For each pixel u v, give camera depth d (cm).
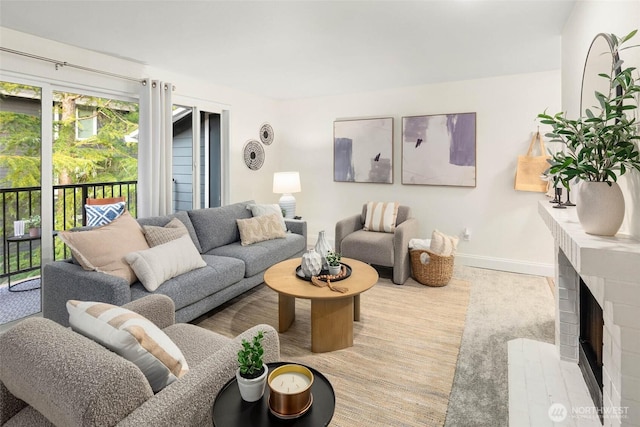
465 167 442
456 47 317
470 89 436
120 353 115
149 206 365
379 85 462
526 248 420
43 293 263
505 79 416
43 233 303
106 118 423
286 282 265
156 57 345
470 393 200
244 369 117
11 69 274
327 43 307
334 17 255
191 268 283
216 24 267
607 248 120
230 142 480
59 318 253
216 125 484
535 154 409
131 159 454
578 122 149
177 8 241
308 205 561
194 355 160
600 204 138
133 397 99
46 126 300
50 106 301
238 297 348
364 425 176
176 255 272
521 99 410
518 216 422
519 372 204
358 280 268
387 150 489
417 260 386
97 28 273
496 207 432
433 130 456
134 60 353
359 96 507
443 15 252
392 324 288
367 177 505
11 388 109
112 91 345
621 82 128
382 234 427
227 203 485
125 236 270
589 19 204
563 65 275
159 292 246
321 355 243
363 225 470
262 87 473
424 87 462
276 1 231
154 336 124
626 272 117
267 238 389
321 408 116
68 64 302
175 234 301
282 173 503
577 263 127
